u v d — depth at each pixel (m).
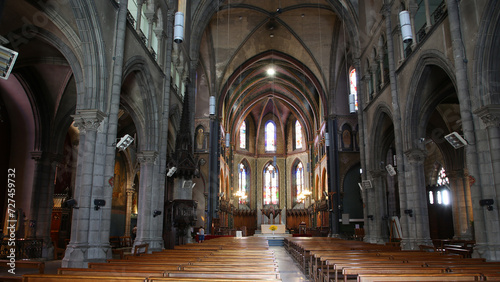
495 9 11.66
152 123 17.67
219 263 8.58
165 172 19.94
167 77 19.28
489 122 11.71
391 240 21.97
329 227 33.12
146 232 16.95
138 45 15.52
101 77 12.02
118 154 26.83
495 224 11.27
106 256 11.40
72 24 12.02
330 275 9.87
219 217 36.41
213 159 34.56
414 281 6.05
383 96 21.59
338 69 35.41
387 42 19.98
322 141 40.41
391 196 31.91
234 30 34.41
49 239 18.08
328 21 33.56
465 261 9.13
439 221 31.09
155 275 6.78
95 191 11.52
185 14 24.72
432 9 18.91
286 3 31.28
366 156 24.86
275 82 46.25
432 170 32.44
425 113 17.66
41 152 18.39
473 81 12.35
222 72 36.09
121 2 13.38
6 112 18.41
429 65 16.17
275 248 27.44
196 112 35.44
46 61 16.33
